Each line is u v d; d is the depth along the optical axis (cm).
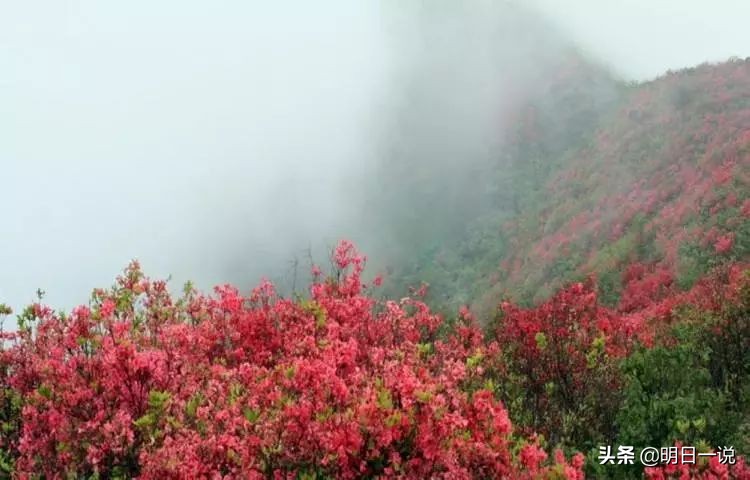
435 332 920
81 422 527
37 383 622
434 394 516
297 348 657
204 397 568
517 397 884
